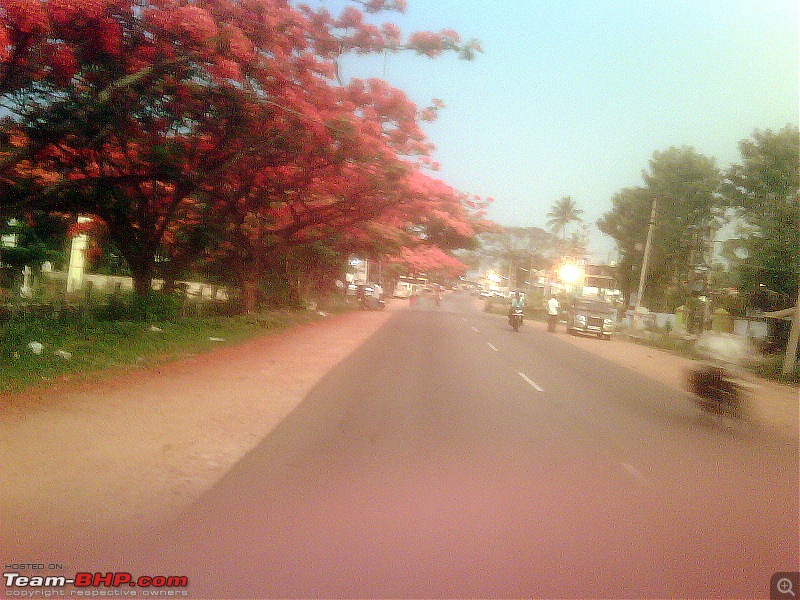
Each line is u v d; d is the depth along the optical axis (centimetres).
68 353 1318
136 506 581
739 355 1222
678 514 621
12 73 1166
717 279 3556
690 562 506
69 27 1184
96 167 1766
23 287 2348
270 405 1051
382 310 4653
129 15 1248
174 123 1627
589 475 741
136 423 870
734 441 987
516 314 3278
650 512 624
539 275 8538
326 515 577
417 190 2292
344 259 4128
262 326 2430
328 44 1623
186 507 584
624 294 4756
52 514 554
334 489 648
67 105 1309
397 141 2041
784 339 3058
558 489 681
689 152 4316
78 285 2895
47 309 1866
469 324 3550
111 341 1561
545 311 5472
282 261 3459
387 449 811
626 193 4547
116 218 1994
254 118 1588
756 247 2611
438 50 1602
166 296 2183
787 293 2611
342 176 2109
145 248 2156
